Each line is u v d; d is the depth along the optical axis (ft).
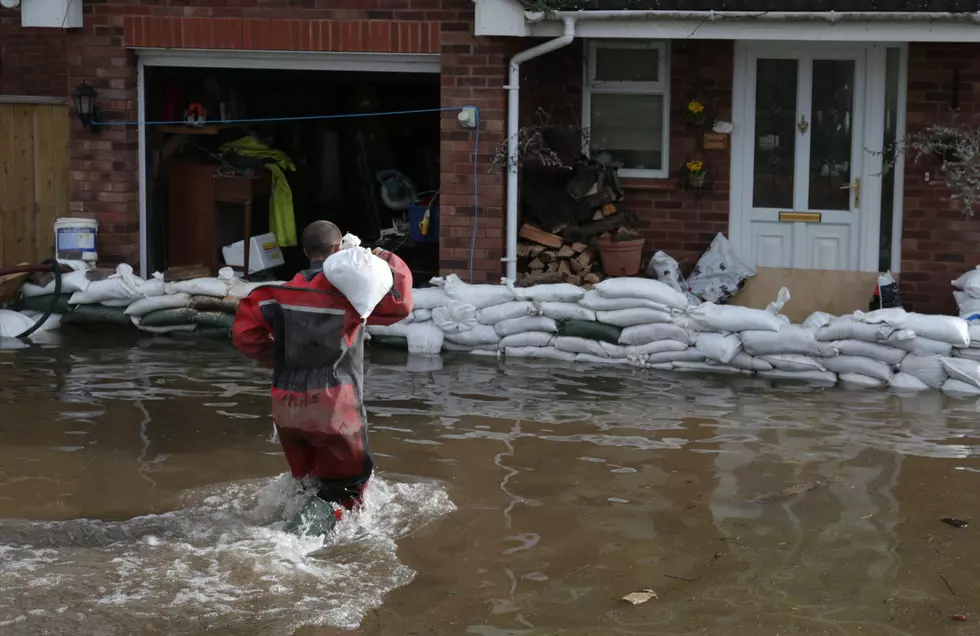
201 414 27.30
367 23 36.91
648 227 40.65
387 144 48.65
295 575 18.34
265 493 21.72
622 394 29.91
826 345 31.37
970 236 38.45
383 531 20.27
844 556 19.36
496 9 35.53
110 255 39.06
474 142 36.88
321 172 48.44
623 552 19.44
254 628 16.57
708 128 39.83
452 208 37.24
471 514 21.11
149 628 16.53
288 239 43.70
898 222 38.91
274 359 20.25
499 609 17.24
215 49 37.86
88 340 35.06
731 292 38.78
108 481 22.66
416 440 25.52
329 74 41.75
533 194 39.81
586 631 16.55
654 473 23.54
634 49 40.11
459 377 31.48
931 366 30.78
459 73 36.68
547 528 20.48
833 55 38.78
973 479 23.34
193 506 21.36
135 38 37.91
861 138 38.96
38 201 40.27
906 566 18.95
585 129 40.14
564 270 38.45
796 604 17.48
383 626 16.69
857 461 24.47
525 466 23.86
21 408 27.58
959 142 37.17
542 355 33.86
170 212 41.65
